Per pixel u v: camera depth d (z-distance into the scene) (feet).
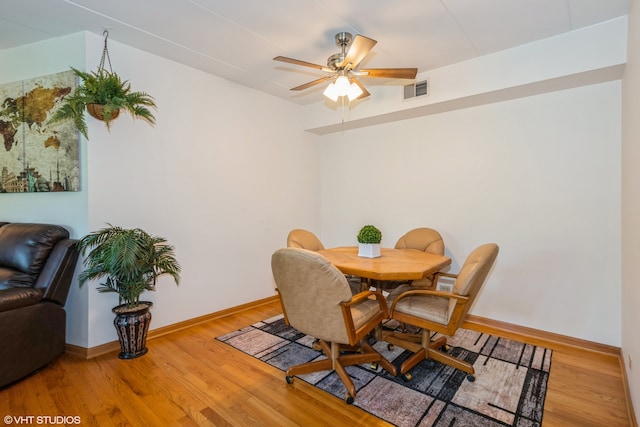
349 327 6.13
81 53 8.05
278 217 13.12
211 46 8.83
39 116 8.54
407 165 12.24
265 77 11.01
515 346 8.77
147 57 9.11
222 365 7.69
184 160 10.00
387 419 5.80
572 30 7.98
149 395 6.48
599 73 7.95
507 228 10.02
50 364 7.69
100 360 7.92
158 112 9.36
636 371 5.65
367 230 8.80
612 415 5.89
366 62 9.73
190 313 10.21
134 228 8.87
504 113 10.03
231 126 11.32
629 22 7.09
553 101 9.22
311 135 14.65
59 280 7.69
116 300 8.59
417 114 11.57
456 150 11.00
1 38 8.42
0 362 6.40
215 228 10.89
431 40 8.48
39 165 8.59
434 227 11.56
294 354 8.26
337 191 14.53
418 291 6.81
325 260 5.80
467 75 9.65
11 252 7.77
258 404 6.23
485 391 6.61
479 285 6.64
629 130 6.95
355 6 7.02
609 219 8.45
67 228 8.40
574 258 8.95
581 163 8.83
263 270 12.55
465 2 6.88
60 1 6.80
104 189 8.28
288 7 7.06
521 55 8.75
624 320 7.58
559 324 9.15
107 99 7.38
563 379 7.07
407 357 8.07
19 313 6.77
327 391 6.63
